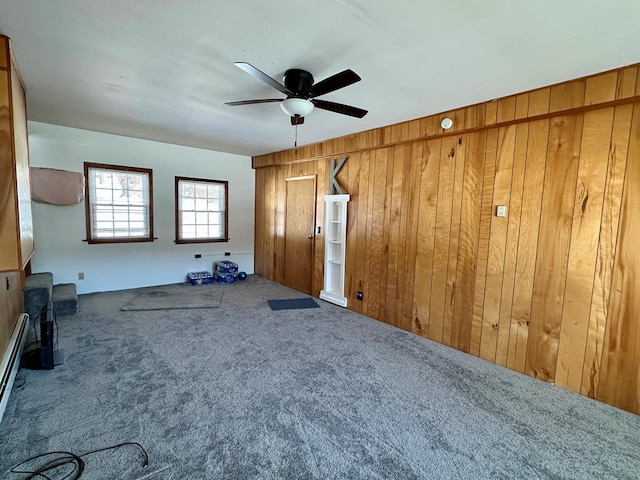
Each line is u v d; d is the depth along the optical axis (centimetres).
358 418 200
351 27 176
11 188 191
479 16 162
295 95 229
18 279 292
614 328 223
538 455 174
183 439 176
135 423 188
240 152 566
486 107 277
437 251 327
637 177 212
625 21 161
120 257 477
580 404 224
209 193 566
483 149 288
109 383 229
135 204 486
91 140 435
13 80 204
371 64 216
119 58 218
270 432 184
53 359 249
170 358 271
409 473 158
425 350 306
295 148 492
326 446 175
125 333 321
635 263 214
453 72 225
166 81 256
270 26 177
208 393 221
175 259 533
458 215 308
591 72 217
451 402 221
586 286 235
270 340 315
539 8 153
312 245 488
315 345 308
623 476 161
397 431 189
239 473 155
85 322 347
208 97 291
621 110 216
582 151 233
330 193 446
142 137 464
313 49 200
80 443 171
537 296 259
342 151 421
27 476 149
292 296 481
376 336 336
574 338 241
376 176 386
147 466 157
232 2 157
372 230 393
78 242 440
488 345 289
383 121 346
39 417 190
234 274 563
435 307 329
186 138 463
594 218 230
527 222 263
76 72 241
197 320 364
